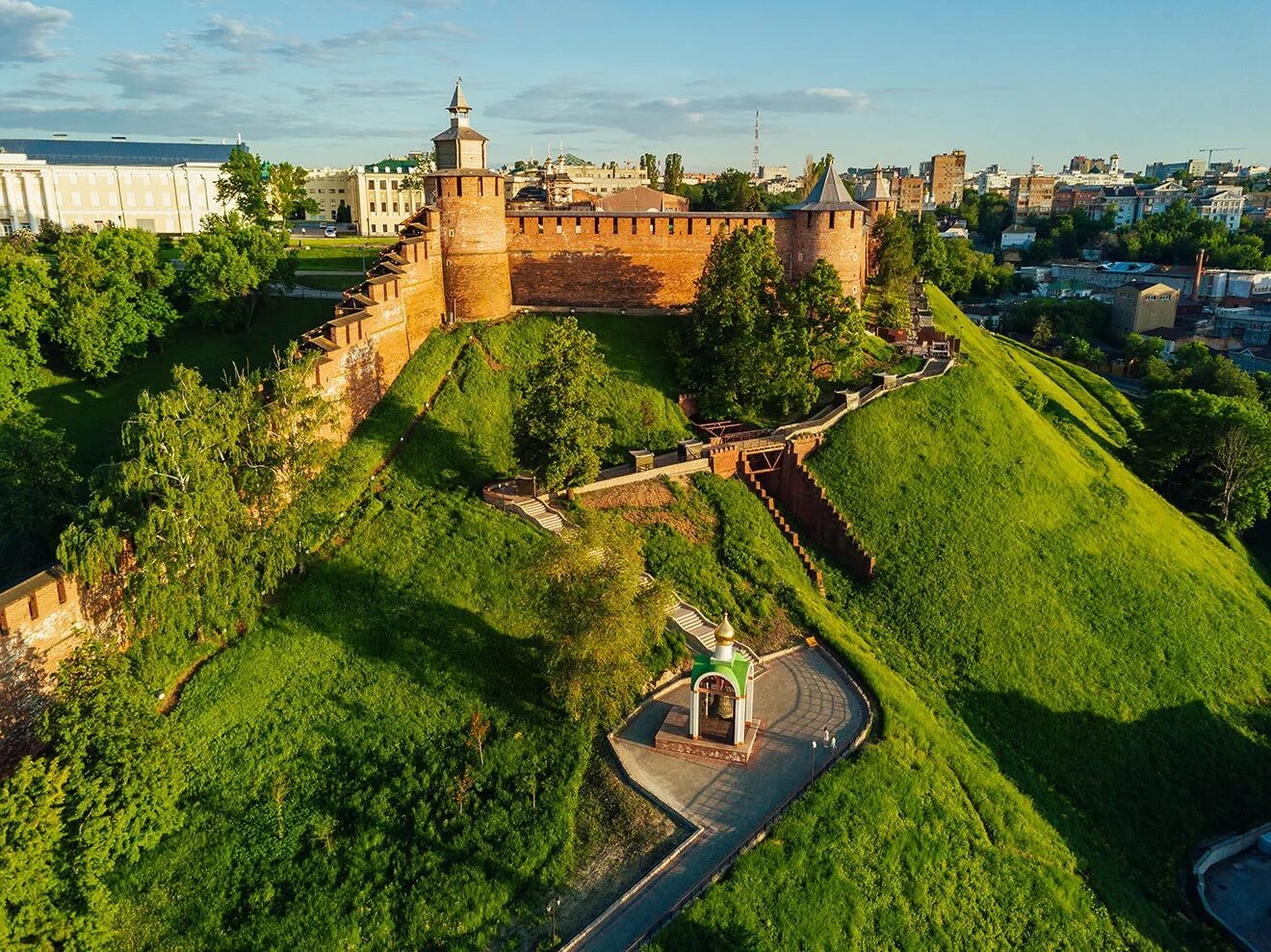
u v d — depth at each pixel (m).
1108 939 38.84
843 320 70.94
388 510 54.69
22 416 63.72
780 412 69.81
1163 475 86.50
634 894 35.06
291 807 38.75
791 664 49.69
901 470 64.56
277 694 43.66
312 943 33.69
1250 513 82.69
